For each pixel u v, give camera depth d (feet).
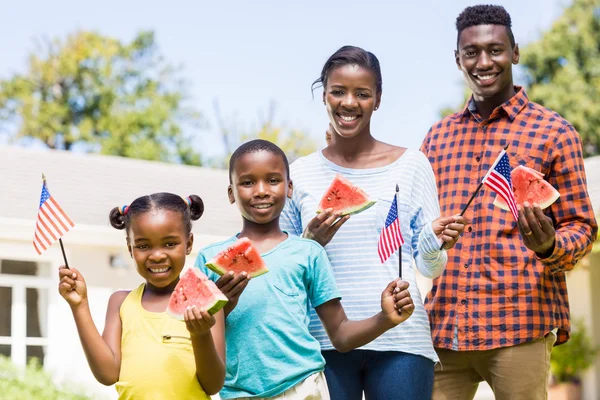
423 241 19.81
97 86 146.51
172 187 66.64
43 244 18.31
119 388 17.78
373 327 18.17
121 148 145.38
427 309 22.59
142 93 151.02
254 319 18.56
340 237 20.34
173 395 17.49
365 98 20.62
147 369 17.62
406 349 19.74
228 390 18.61
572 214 21.56
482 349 21.54
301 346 18.54
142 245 18.28
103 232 51.62
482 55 22.35
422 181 20.89
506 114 22.50
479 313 21.62
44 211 18.44
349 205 19.81
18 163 62.34
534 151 21.89
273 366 18.37
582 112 114.01
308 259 19.06
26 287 51.55
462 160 22.67
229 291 17.76
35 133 143.13
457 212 22.35
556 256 20.54
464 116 23.11
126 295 18.83
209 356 16.99
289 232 21.17
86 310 17.85
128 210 18.56
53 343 51.06
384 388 19.62
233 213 62.75
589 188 62.08
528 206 19.88
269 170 19.22
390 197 20.51
